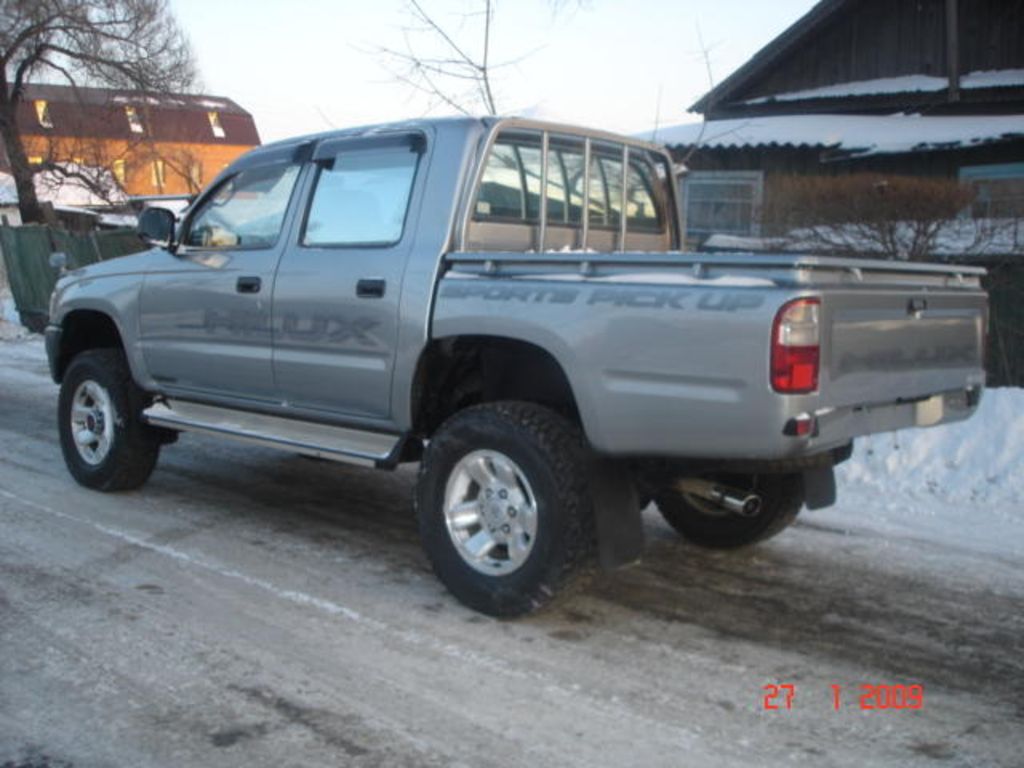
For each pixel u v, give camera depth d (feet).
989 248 29.63
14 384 36.65
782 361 11.33
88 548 17.01
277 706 11.34
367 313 15.30
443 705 11.45
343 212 16.24
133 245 53.11
